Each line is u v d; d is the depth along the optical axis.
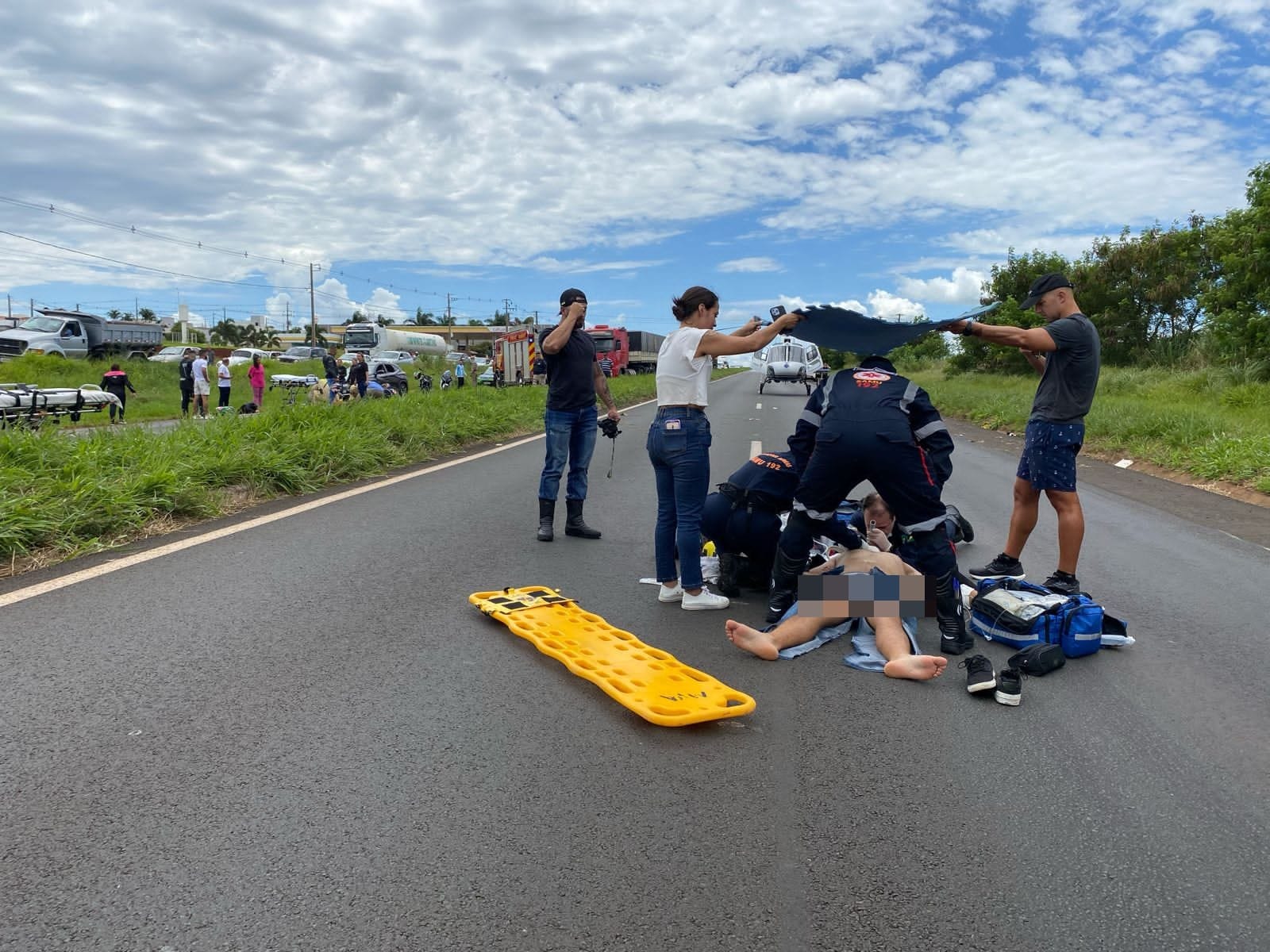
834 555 4.98
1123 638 4.28
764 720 3.39
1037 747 3.20
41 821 2.49
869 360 4.46
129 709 3.24
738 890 2.29
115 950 1.99
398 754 2.99
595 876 2.34
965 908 2.24
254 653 3.88
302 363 45.66
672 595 4.94
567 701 3.49
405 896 2.22
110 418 15.31
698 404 4.67
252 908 2.15
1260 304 19.20
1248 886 2.36
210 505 6.95
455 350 77.62
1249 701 3.66
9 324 36.16
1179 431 12.34
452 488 8.77
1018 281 33.75
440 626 4.36
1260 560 6.22
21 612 4.30
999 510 8.16
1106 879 2.38
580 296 6.33
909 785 2.89
